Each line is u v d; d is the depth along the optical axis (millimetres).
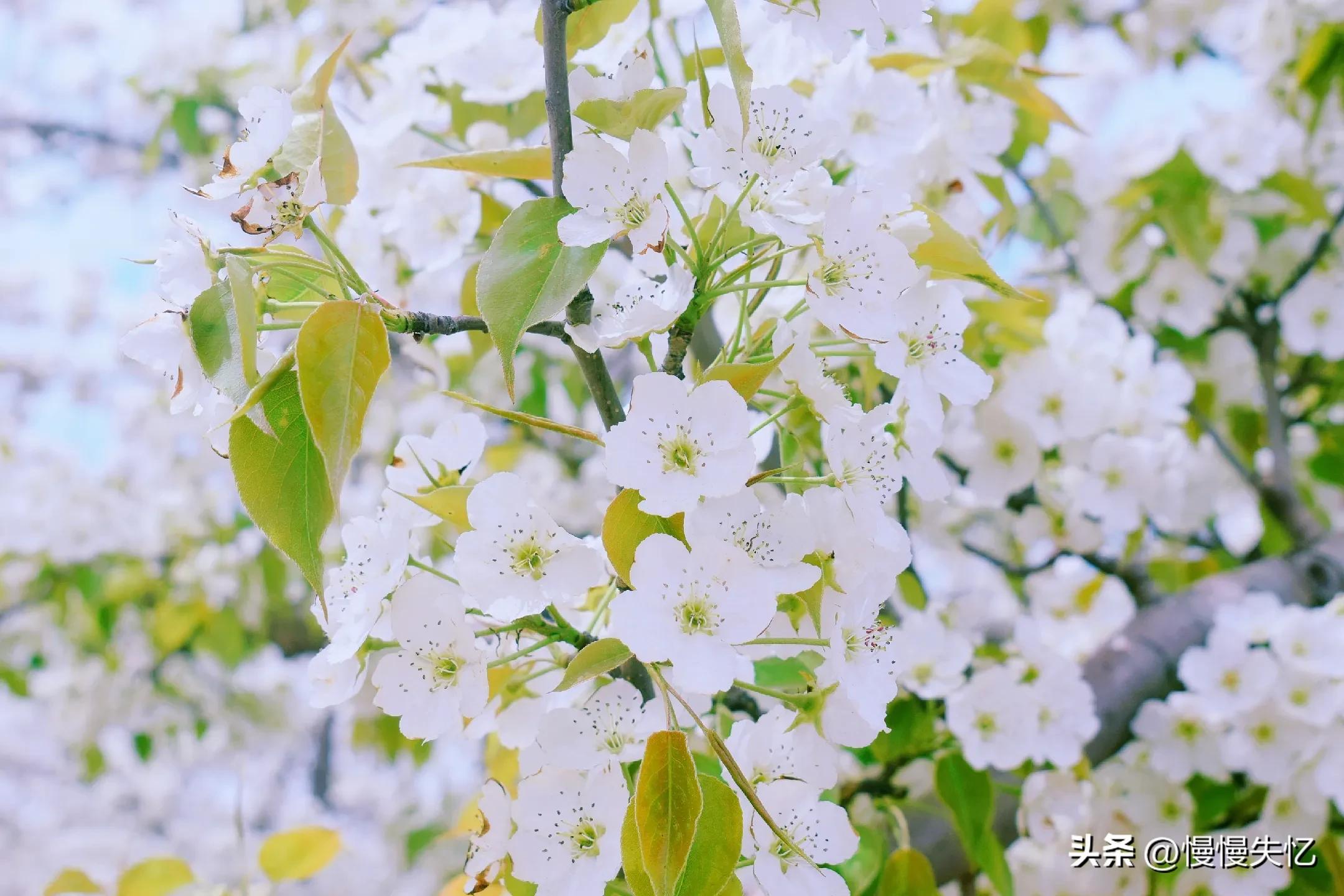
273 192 646
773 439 746
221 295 643
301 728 2254
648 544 615
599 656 622
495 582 646
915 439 697
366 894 2195
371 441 1662
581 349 677
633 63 671
